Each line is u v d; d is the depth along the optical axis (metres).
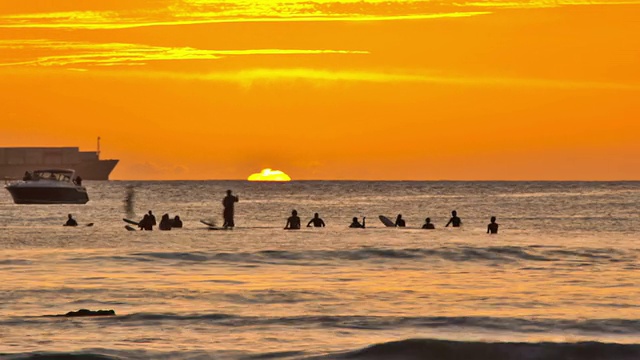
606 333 60.69
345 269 103.19
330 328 62.22
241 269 102.75
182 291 82.56
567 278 93.81
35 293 80.62
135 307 72.81
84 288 84.00
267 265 107.12
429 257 116.12
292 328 62.09
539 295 80.12
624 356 49.25
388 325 63.34
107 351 53.50
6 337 57.91
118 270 100.50
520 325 63.50
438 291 83.00
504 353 49.53
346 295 80.06
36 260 110.19
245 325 63.16
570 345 50.25
